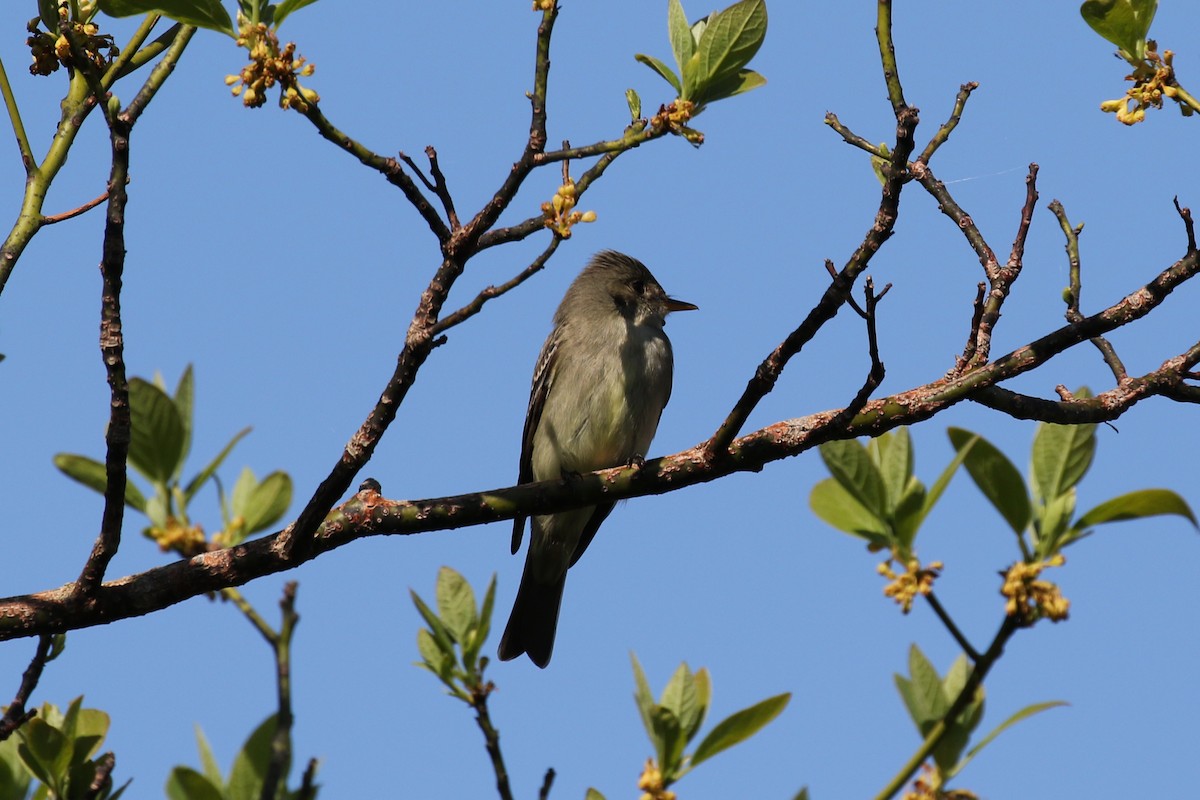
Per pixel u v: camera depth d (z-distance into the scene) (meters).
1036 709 9.71
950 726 9.49
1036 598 9.55
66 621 8.77
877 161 10.41
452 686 10.38
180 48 8.98
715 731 9.67
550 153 7.64
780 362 8.77
